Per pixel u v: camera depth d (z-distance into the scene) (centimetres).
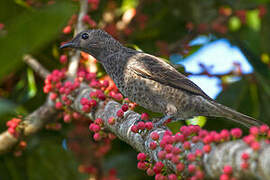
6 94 1138
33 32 418
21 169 1106
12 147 989
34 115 986
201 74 1244
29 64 1048
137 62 1027
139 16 1286
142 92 1018
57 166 1088
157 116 1081
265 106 1215
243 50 1193
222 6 1362
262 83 1105
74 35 1105
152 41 1334
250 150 469
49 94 1011
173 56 1293
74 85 940
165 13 1349
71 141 1133
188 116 1004
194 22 1348
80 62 1131
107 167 1151
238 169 471
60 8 416
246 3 1340
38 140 1111
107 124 847
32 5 1077
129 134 788
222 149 505
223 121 1192
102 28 1233
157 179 632
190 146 570
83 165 1105
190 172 533
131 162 1169
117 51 1092
